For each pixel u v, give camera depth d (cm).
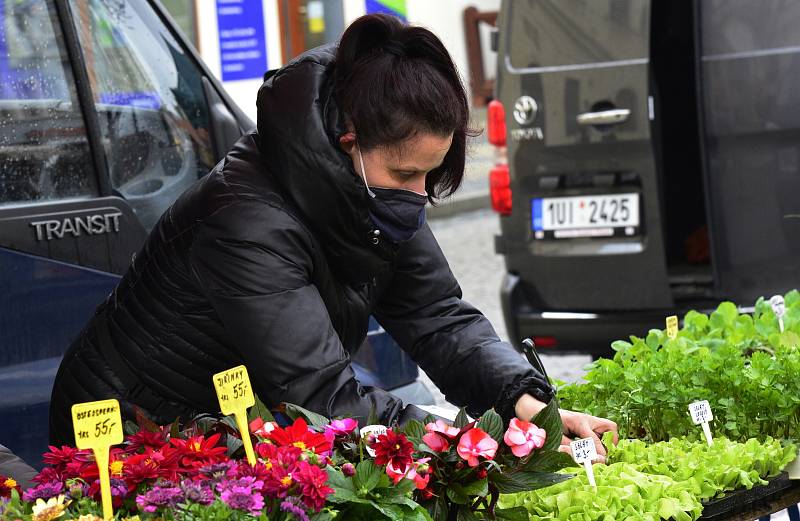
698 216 680
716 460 249
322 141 216
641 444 261
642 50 561
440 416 259
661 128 674
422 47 220
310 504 175
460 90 222
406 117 213
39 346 358
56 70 373
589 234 584
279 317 222
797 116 536
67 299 364
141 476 178
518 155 597
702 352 304
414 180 226
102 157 380
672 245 682
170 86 400
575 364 704
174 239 237
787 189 542
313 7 1250
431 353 263
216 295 228
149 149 392
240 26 1186
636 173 570
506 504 228
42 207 361
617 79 566
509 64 596
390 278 254
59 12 373
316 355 222
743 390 290
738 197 552
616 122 569
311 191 222
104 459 176
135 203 388
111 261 374
